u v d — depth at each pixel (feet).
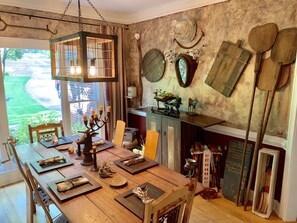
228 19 9.70
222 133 10.55
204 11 10.53
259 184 8.88
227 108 10.18
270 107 8.48
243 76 9.47
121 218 4.73
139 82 14.74
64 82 12.73
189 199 5.05
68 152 8.48
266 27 8.53
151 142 8.75
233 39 9.66
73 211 4.99
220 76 10.21
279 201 8.77
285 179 8.27
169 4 11.73
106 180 6.35
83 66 6.74
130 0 11.22
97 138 10.05
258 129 8.73
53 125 10.50
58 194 5.59
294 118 7.73
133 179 6.42
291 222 8.30
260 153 8.63
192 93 11.63
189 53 11.41
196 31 10.94
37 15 11.21
